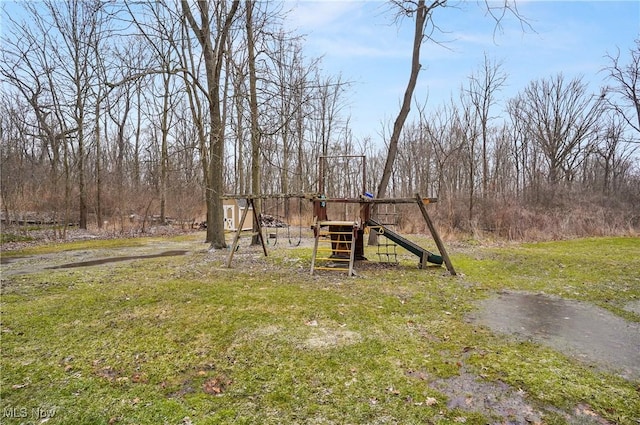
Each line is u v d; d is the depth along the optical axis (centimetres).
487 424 241
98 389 284
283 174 2289
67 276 684
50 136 1628
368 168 2814
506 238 1352
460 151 2058
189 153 1841
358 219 827
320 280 661
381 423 242
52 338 382
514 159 2750
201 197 2211
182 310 471
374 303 514
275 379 299
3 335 389
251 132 1020
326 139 2384
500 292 598
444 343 377
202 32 990
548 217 1512
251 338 381
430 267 803
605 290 615
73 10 1689
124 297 532
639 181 2298
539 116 2659
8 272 733
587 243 1200
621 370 321
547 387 289
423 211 734
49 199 1703
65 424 241
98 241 1320
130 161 2486
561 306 523
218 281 642
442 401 269
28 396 274
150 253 1023
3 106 1708
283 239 1400
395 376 305
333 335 392
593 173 2689
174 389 285
